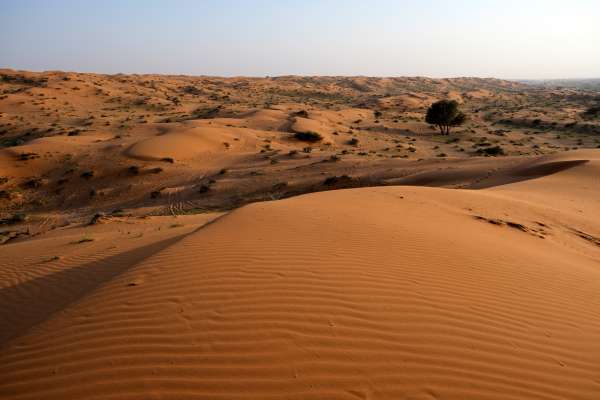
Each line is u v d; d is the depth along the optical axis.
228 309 4.77
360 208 10.91
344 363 3.88
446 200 14.34
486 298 5.76
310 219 8.91
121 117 85.94
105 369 3.81
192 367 3.77
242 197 33.84
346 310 4.88
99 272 8.69
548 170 27.80
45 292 8.02
